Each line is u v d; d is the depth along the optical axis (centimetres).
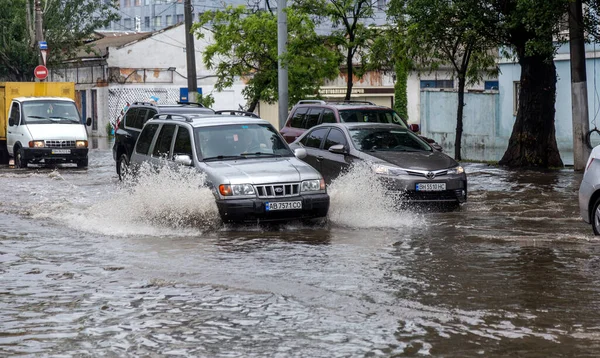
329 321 796
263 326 782
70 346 727
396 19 2870
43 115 3094
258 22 3512
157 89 6319
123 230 1420
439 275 1008
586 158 2544
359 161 1688
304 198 1401
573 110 2550
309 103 2350
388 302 869
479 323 781
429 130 3856
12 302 898
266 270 1052
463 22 2577
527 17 2397
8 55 5781
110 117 6206
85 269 1081
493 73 3309
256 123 1575
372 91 5362
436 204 1666
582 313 815
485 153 3594
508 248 1197
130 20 10694
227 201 1376
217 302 883
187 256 1162
